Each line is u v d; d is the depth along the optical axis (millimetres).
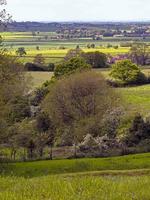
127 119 67938
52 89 79125
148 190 16953
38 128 70188
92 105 76625
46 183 19547
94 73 82812
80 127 70688
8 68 53531
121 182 19969
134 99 97688
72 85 77812
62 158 52375
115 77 121312
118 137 61094
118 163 46875
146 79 125250
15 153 55125
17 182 21203
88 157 52312
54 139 68312
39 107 79000
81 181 19750
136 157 49031
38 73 130500
